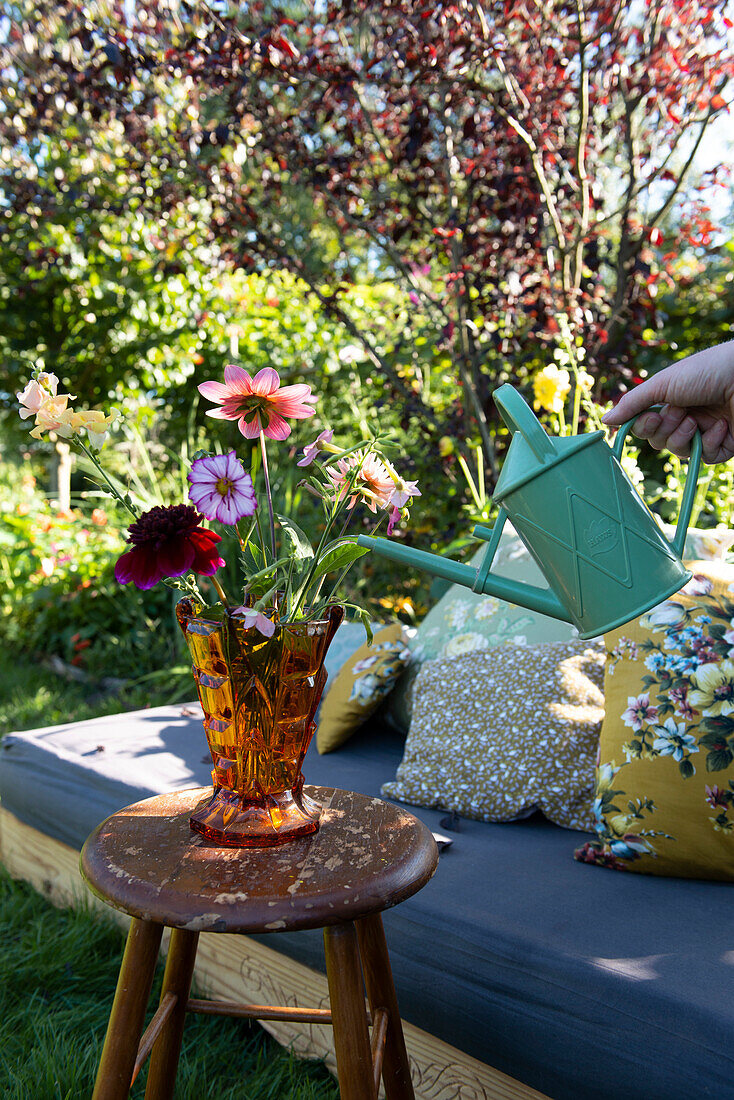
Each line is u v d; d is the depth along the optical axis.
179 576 1.10
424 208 3.60
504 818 1.81
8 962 1.98
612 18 2.94
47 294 5.91
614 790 1.55
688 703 1.54
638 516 0.97
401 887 1.03
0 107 4.03
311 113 3.27
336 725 2.32
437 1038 1.38
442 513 3.64
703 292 4.04
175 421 5.96
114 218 5.09
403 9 2.94
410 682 2.38
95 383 6.05
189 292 5.23
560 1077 1.18
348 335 4.55
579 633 0.99
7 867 2.50
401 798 1.93
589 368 3.12
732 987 1.13
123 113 3.47
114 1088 1.05
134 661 4.49
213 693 1.11
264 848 1.12
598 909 1.37
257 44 3.06
